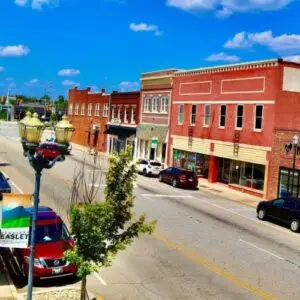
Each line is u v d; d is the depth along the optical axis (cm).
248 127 3594
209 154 4047
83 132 7262
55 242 1470
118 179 1152
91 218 1113
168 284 1449
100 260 1130
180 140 4497
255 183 3531
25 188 3034
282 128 3378
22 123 973
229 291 1411
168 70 4759
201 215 2578
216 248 1892
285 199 2475
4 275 1441
